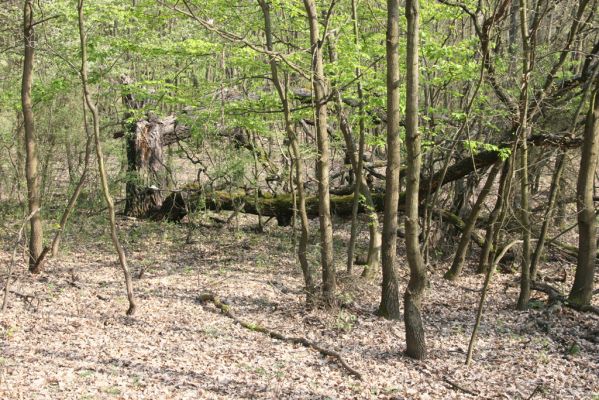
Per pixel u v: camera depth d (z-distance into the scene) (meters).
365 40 11.71
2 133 15.49
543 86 11.88
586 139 10.80
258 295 11.66
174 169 18.97
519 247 14.39
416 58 7.82
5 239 14.98
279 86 10.43
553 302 11.31
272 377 7.80
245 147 16.70
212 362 8.18
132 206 18.11
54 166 17.91
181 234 16.95
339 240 16.75
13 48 13.30
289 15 11.82
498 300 12.34
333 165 19.19
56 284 11.51
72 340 8.55
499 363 8.84
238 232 16.83
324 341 9.40
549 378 8.33
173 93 12.73
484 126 13.38
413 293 8.69
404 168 15.48
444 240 15.96
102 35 12.19
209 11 11.48
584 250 11.05
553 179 11.73
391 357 8.82
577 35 11.35
